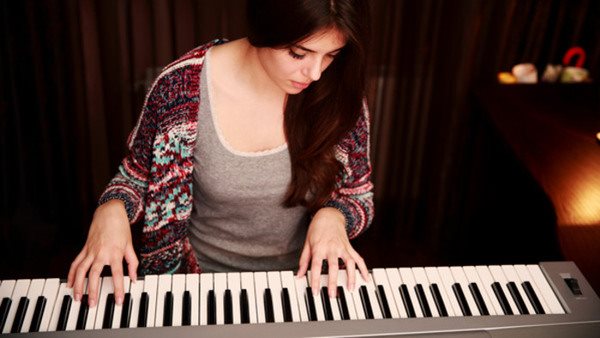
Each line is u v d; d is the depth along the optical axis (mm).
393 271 1188
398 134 2639
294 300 1106
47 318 1038
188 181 1334
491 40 2443
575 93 2223
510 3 2367
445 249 2801
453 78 2479
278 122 1313
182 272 1482
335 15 1020
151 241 1380
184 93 1284
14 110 2348
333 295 1117
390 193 2793
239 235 1441
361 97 1256
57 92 2361
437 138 2629
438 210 2742
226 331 1009
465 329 1052
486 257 2432
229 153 1310
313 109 1276
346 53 1179
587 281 1182
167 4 2256
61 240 2646
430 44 2436
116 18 2268
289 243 1480
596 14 2412
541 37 2467
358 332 1027
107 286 1104
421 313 1104
